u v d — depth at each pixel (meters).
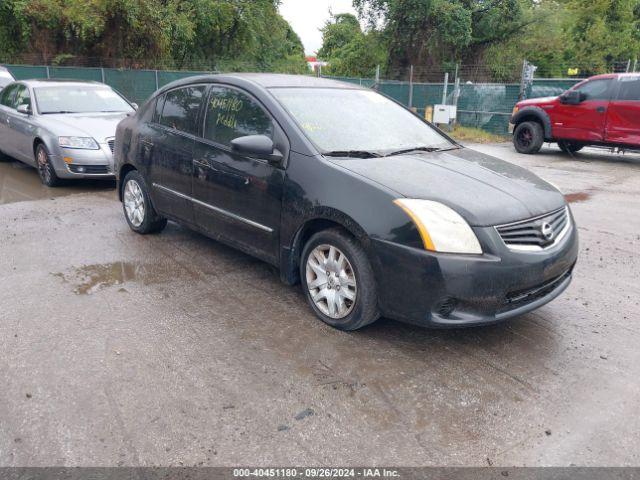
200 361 3.31
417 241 3.20
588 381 3.18
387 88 20.66
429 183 3.52
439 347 3.53
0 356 3.34
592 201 7.99
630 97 11.36
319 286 3.80
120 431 2.67
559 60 33.09
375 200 3.39
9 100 9.52
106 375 3.14
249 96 4.36
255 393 2.99
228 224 4.45
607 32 33.19
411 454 2.55
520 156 12.98
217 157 4.44
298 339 3.60
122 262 4.98
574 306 4.22
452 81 28.58
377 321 3.89
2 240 5.58
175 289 4.39
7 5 19.98
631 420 2.82
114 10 20.30
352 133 4.22
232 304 4.13
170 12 22.38
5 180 8.64
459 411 2.88
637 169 11.10
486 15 28.48
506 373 3.25
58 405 2.87
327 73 34.97
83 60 20.97
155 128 5.26
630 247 5.76
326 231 3.67
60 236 5.73
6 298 4.17
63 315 3.90
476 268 3.15
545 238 3.44
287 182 3.86
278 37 30.91
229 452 2.55
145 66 21.75
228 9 25.67
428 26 27.83
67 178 7.94
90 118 8.40
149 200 5.50
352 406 2.89
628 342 3.65
